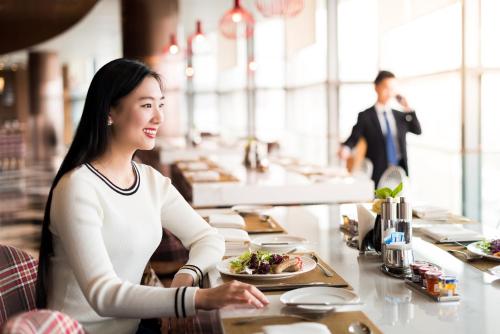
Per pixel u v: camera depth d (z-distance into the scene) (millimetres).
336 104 7301
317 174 5070
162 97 1930
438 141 5070
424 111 5297
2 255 1896
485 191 4488
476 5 4371
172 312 1646
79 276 1702
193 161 6891
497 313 1568
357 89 6969
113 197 1856
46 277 1863
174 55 9898
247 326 1495
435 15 4957
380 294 1747
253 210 3184
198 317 1815
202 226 2232
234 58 10664
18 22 11984
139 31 9758
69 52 19172
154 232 1968
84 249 1711
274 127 10133
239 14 6176
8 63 23109
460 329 1457
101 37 14977
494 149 4348
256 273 1918
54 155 19984
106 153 1898
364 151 5344
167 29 9797
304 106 8711
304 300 1657
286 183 4531
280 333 1397
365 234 2270
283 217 3100
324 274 1938
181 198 2221
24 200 9477
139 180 1994
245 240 2420
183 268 2051
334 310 1593
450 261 2094
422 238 2465
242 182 4633
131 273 1914
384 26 6062
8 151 15719
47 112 19641
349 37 6984
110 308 1657
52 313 1271
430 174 5293
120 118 1876
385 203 2039
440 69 4930
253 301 1608
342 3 7070
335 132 7340
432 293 1704
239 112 11695
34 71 19391
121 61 1888
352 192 4516
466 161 4520
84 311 1838
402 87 5703
